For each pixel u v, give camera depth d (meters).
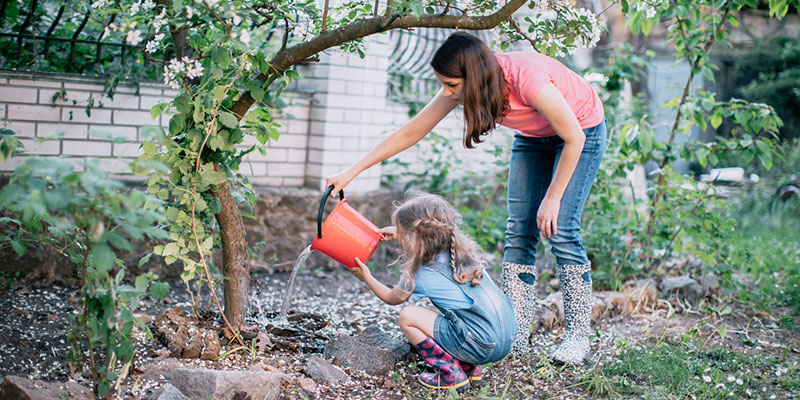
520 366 3.06
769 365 3.21
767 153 4.21
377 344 3.05
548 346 3.35
